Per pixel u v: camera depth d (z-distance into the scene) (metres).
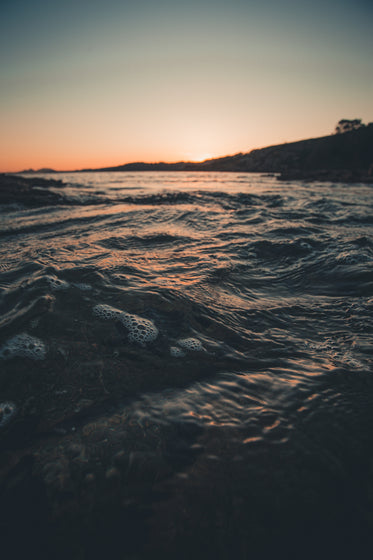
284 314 2.11
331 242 4.05
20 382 1.33
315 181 25.94
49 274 2.57
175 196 10.55
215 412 1.21
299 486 0.93
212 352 1.63
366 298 2.35
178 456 1.02
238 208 7.98
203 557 0.76
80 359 1.51
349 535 0.80
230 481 0.94
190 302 2.19
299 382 1.39
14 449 1.04
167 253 3.57
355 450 1.04
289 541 0.79
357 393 1.31
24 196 10.39
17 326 1.76
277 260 3.45
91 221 5.95
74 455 1.02
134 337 1.73
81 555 0.76
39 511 0.85
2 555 0.75
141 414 1.19
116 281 2.52
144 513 0.86
